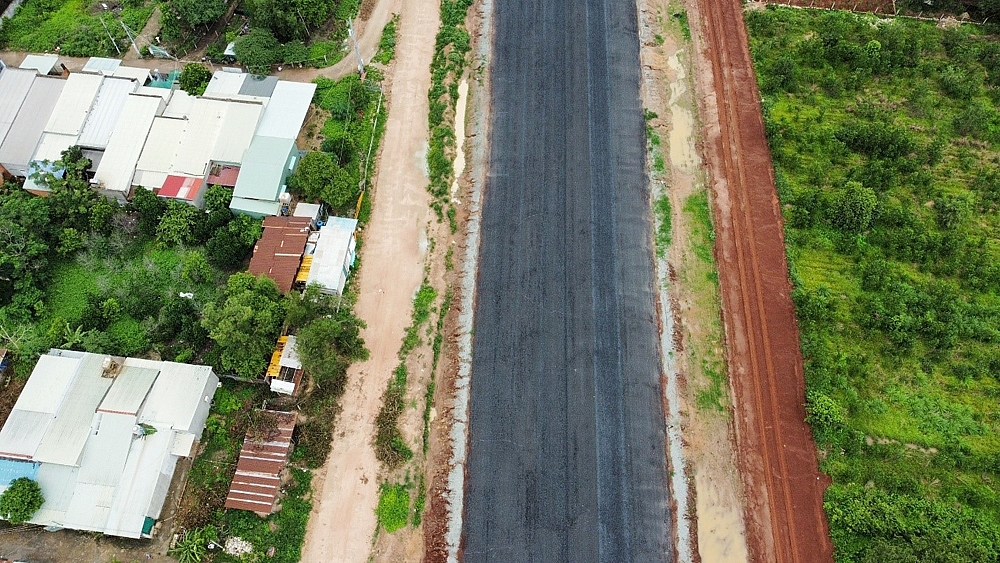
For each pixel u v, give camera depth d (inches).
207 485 1750.7
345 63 2564.0
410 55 2591.0
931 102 2396.7
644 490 1734.7
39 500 1644.9
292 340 1894.7
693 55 2576.3
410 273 2085.4
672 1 2726.4
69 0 2743.6
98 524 1638.8
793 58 2541.8
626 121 2389.3
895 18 2647.6
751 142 2343.8
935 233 2118.6
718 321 1999.3
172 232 2075.5
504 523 1690.5
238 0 2741.1
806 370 1889.8
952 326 1914.4
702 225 2174.0
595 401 1856.5
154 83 2418.8
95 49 2603.3
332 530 1695.4
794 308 2005.4
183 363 1855.3
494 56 2561.5
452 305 2025.1
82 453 1697.8
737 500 1736.0
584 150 2315.5
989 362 1882.4
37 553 1663.4
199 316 1977.1
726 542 1681.8
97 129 2265.0
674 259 2103.8
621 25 2635.3
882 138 2253.9
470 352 1939.0
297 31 2564.0
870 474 1740.9
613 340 1953.7
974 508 1686.8
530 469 1759.4
